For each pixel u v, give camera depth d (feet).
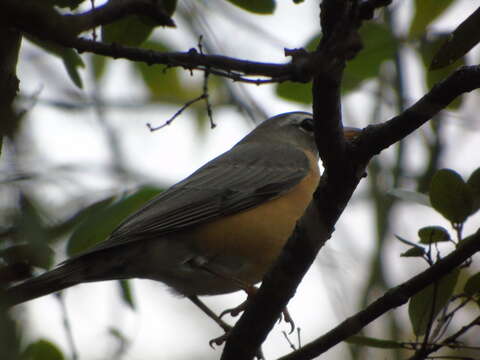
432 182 27.14
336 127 25.29
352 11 22.68
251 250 39.14
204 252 38.58
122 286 34.91
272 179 41.11
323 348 28.14
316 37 36.91
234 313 34.27
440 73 36.09
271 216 39.99
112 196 33.63
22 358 22.17
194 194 39.17
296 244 27.99
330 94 24.40
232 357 30.40
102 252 35.68
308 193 42.06
